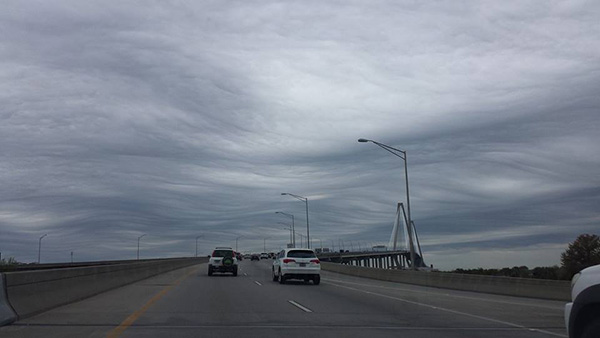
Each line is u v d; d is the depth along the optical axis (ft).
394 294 83.71
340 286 102.22
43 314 50.96
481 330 44.96
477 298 78.33
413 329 45.03
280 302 66.90
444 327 46.44
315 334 41.65
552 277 117.29
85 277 71.00
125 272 99.66
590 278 20.85
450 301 72.23
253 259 334.03
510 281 86.07
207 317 50.83
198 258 293.02
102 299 67.82
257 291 85.25
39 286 53.47
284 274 106.32
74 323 45.19
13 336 38.52
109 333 40.37
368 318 51.85
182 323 46.50
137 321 47.09
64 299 60.18
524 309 62.49
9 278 46.60
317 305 63.77
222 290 86.22
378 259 399.03
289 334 41.52
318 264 107.45
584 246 114.01
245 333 41.70
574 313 21.31
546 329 45.96
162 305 61.05
